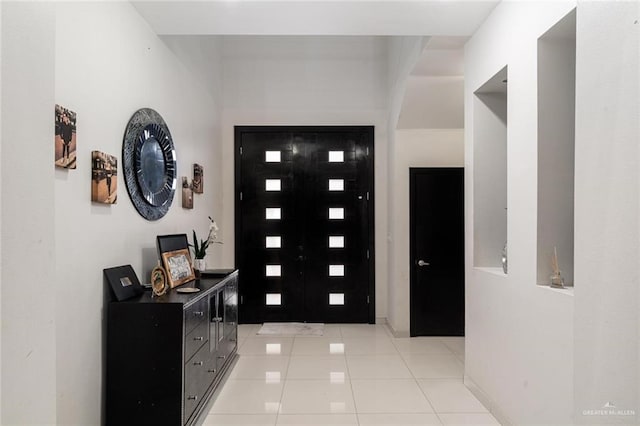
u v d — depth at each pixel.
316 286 5.96
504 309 2.84
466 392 3.48
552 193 2.38
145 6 2.93
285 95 5.97
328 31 3.36
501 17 2.86
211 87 5.30
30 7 0.98
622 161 1.36
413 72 4.39
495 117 3.38
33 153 0.99
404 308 5.29
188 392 2.63
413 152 5.34
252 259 5.96
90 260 2.38
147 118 3.15
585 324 1.54
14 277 0.92
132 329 2.53
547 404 2.27
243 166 5.98
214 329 3.35
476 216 3.40
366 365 4.18
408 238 5.33
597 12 1.49
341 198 5.97
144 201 3.10
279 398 3.37
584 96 1.56
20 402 0.93
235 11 3.01
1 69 0.89
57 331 2.08
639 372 1.27
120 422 2.51
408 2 2.87
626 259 1.33
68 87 2.16
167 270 3.09
